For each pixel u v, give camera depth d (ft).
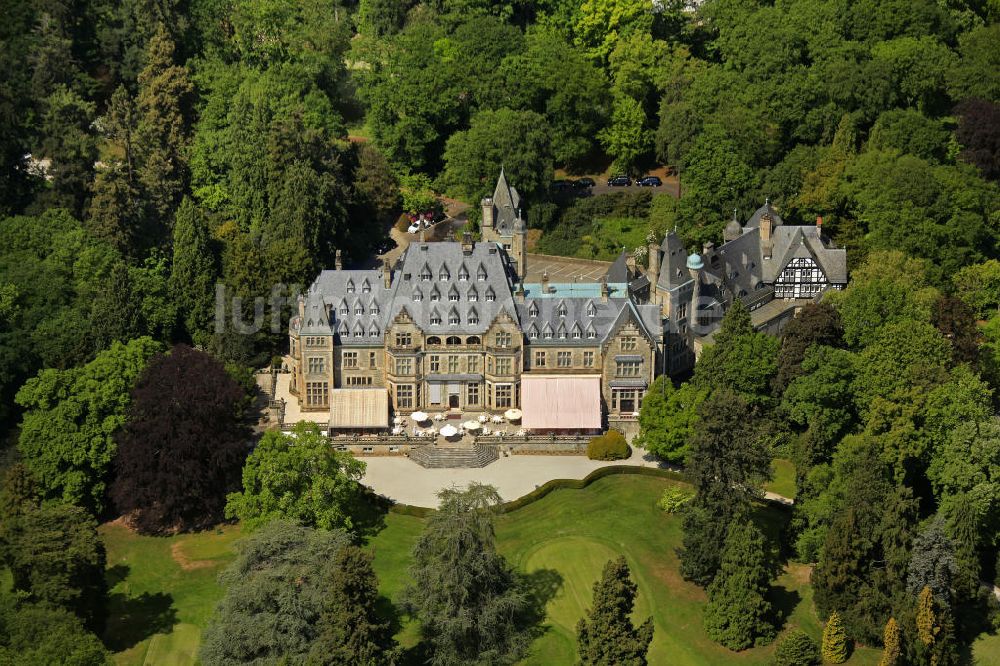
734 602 647.56
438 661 614.34
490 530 626.64
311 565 615.98
